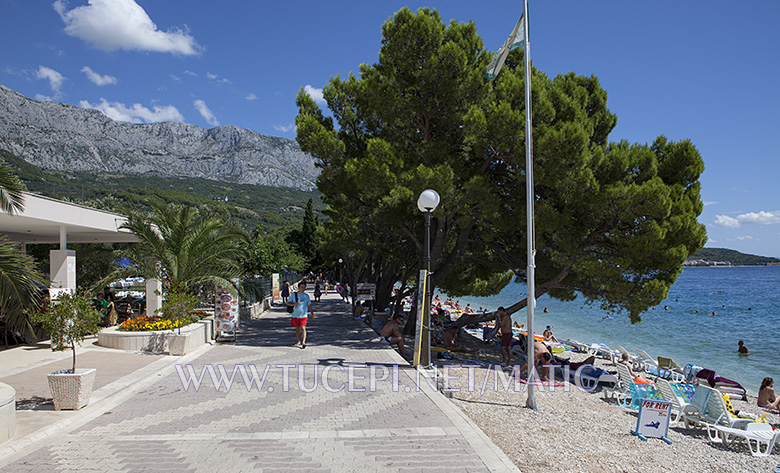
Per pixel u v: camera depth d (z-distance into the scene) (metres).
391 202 13.40
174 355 11.39
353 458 5.26
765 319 39.38
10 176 7.99
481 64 14.34
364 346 13.45
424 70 13.66
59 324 7.03
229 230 15.28
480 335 24.56
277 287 33.25
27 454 5.30
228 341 14.20
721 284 101.56
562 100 13.94
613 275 13.69
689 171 14.27
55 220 12.27
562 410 8.43
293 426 6.32
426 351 10.41
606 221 14.25
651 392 9.88
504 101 12.98
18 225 13.36
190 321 13.57
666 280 14.46
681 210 13.37
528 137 8.21
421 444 5.71
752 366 20.31
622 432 7.35
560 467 5.55
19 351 11.67
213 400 7.57
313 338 15.17
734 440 7.96
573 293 18.05
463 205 13.77
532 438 6.55
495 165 15.08
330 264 57.06
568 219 13.71
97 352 11.59
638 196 12.80
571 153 12.42
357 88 15.43
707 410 8.45
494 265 19.36
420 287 10.45
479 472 4.93
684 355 22.86
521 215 14.03
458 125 14.77
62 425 6.26
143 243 13.90
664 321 38.25
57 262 13.01
